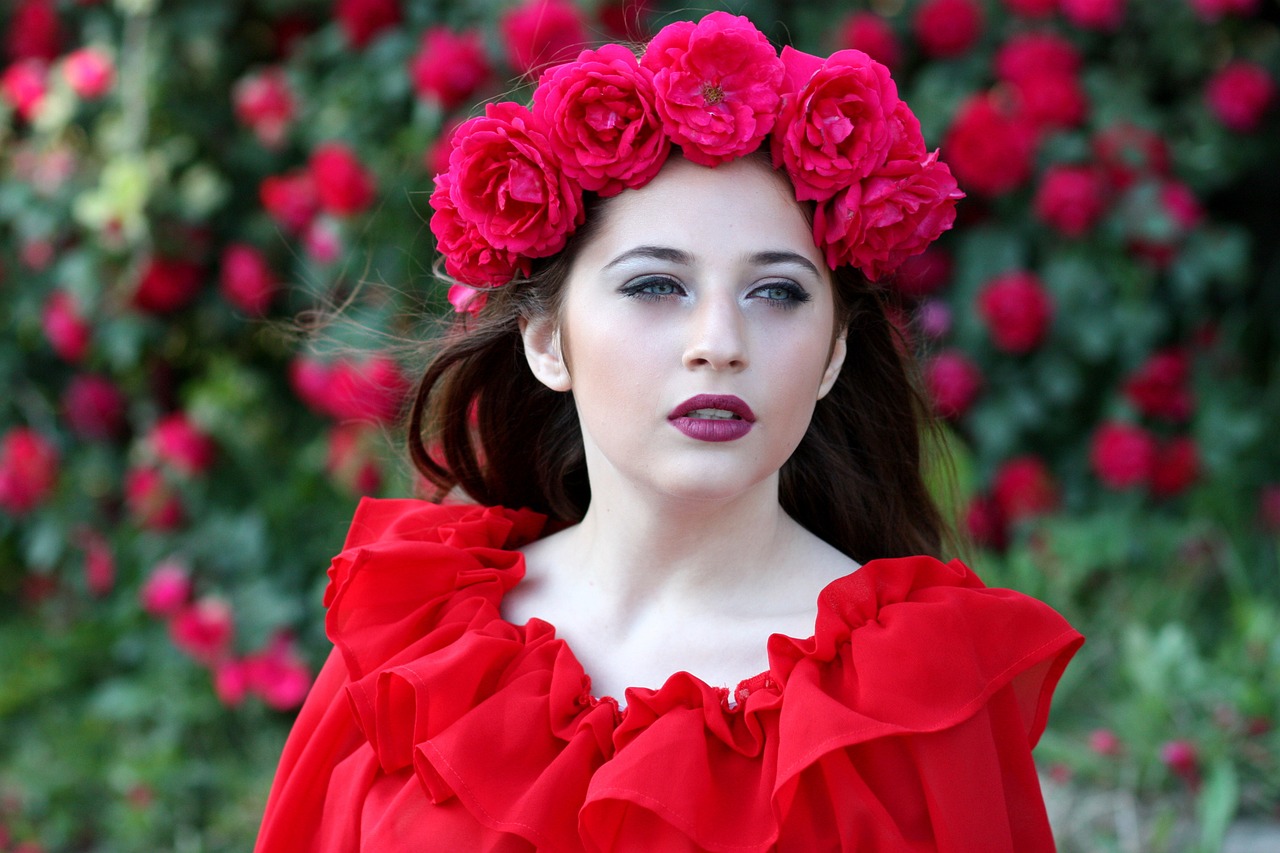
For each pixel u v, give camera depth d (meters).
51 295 4.01
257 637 3.62
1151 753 3.11
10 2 4.20
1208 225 4.32
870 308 1.82
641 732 1.54
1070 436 4.05
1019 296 3.66
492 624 1.71
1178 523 3.93
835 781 1.48
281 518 3.82
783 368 1.53
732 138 1.52
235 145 3.94
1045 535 3.73
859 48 3.69
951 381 3.70
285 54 4.02
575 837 1.52
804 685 1.50
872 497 1.97
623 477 1.67
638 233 1.53
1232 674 3.29
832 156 1.53
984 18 3.87
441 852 1.56
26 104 3.85
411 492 2.71
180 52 3.90
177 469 3.81
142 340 3.96
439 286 2.75
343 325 3.07
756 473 1.53
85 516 4.05
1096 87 3.88
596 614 1.73
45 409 4.14
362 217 3.59
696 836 1.45
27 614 4.35
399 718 1.65
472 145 1.60
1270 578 3.76
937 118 3.73
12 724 3.78
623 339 1.52
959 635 1.54
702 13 3.60
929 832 1.50
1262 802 3.05
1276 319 4.55
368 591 1.76
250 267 3.75
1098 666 3.55
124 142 3.83
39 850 3.36
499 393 2.01
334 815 1.72
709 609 1.68
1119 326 3.78
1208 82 4.07
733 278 1.52
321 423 4.07
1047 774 3.21
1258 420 3.96
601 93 1.54
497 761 1.56
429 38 3.54
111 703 3.64
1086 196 3.63
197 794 3.44
